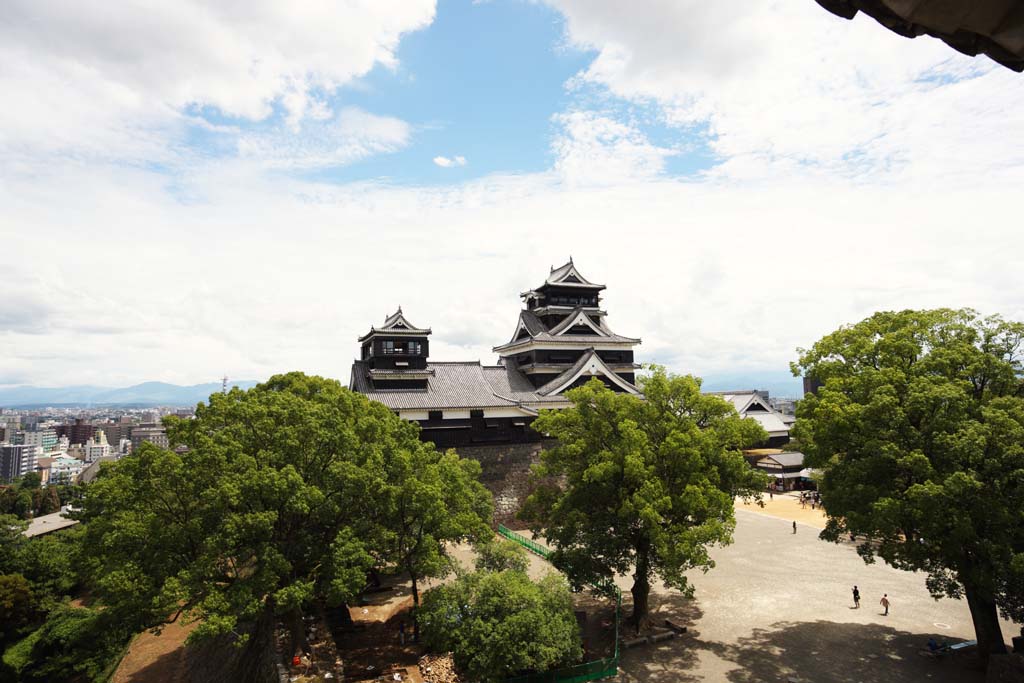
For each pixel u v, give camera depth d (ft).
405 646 100.63
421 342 182.29
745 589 129.29
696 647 100.42
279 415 100.07
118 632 95.81
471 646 85.66
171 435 101.55
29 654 119.55
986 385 92.94
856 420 91.91
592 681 88.33
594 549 102.53
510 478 174.70
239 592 80.79
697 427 109.70
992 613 88.89
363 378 179.52
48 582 138.51
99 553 88.58
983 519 77.82
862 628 107.24
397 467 101.86
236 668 102.99
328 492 94.02
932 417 85.92
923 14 12.83
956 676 87.35
